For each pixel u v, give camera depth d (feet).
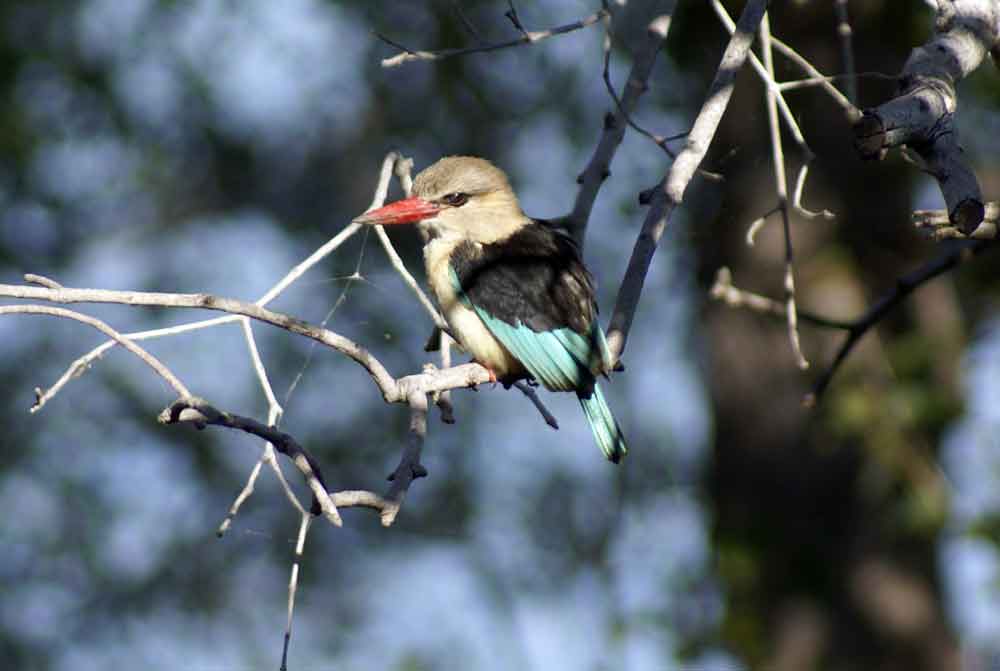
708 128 18.56
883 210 34.94
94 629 49.11
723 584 35.94
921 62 16.44
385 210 23.90
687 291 46.60
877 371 33.19
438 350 24.47
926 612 35.06
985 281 38.58
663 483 48.39
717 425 36.76
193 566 48.80
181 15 47.73
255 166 51.39
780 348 35.14
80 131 48.67
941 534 32.89
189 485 49.44
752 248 35.24
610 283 47.03
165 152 49.93
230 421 14.69
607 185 45.78
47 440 48.85
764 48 20.25
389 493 15.38
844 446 34.71
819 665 34.73
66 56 46.93
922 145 15.75
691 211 42.09
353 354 16.44
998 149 38.65
